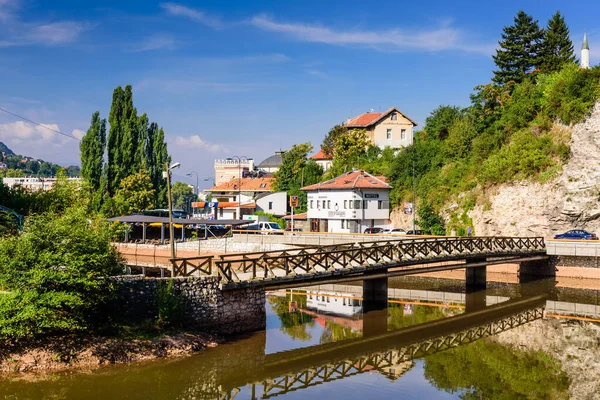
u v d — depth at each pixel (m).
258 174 126.56
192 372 20.56
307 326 28.89
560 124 55.88
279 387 19.92
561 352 25.00
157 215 70.88
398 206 69.00
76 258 20.52
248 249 57.12
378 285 34.06
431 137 78.69
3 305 19.44
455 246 37.28
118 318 22.53
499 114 65.00
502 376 21.59
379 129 86.38
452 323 30.42
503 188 56.00
